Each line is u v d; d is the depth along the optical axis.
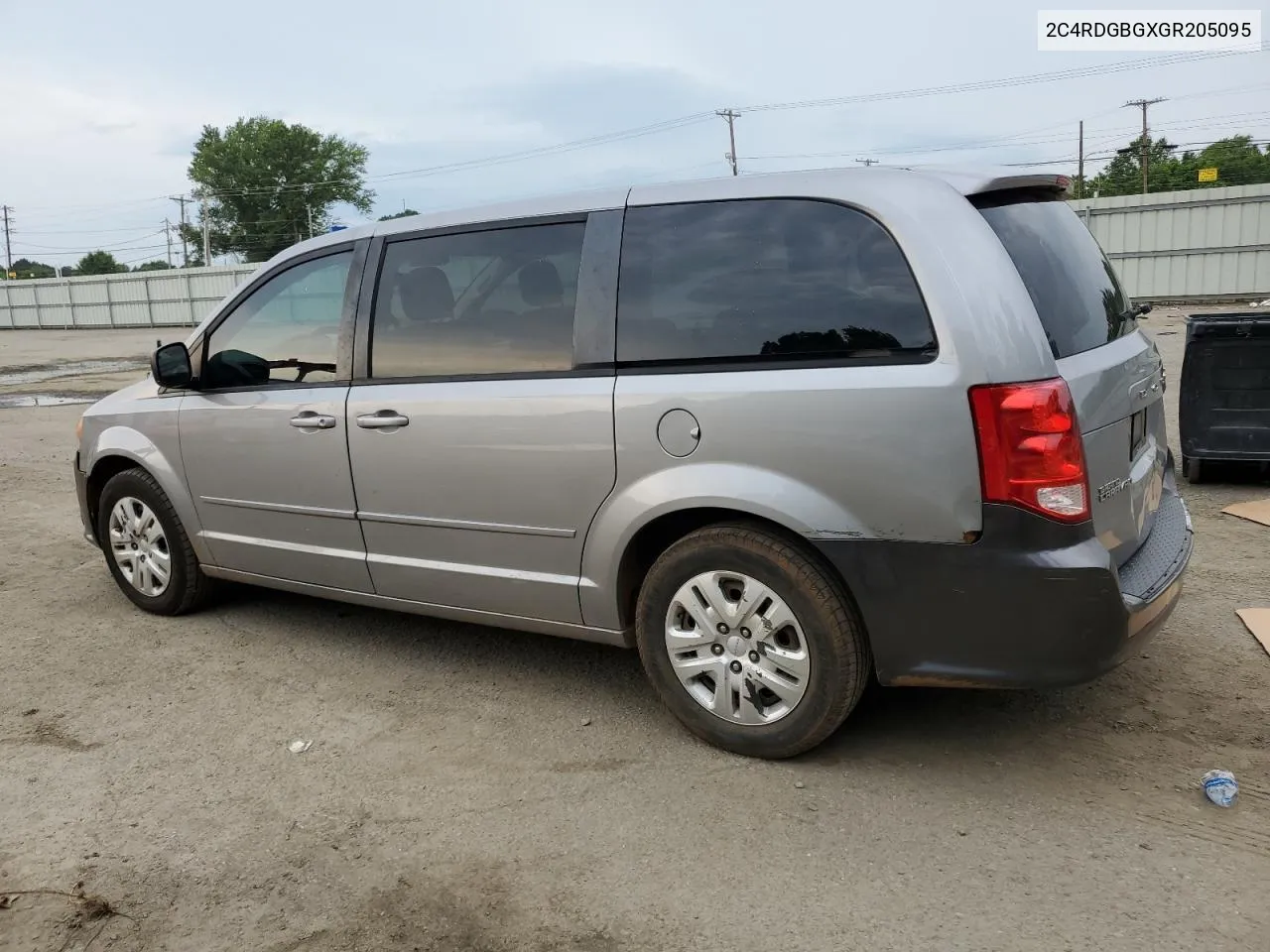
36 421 12.60
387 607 4.04
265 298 4.20
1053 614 2.71
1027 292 2.80
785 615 3.04
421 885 2.66
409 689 3.91
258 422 4.16
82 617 4.89
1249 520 5.71
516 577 3.56
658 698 3.74
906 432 2.76
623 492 3.23
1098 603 2.70
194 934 2.49
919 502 2.78
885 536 2.84
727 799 3.00
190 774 3.29
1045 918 2.41
